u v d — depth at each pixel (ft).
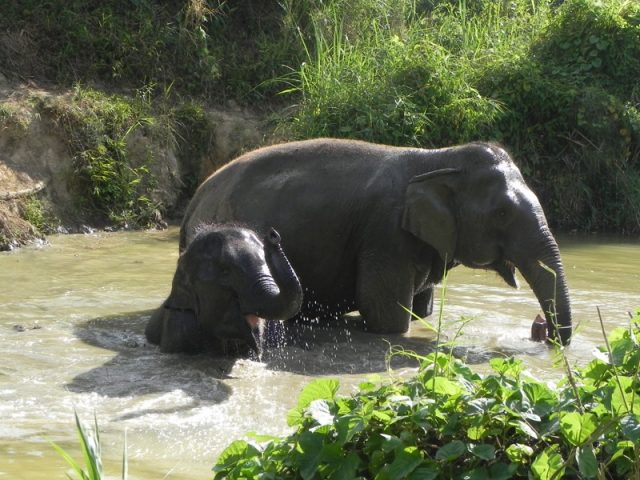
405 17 73.87
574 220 65.31
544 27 72.69
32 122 55.36
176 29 67.10
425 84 61.16
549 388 17.28
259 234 33.63
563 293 31.65
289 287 27.96
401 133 58.54
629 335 18.86
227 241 28.86
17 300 35.91
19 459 20.16
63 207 54.75
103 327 32.71
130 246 49.80
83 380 26.37
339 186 34.32
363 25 70.23
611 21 70.64
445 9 81.00
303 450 16.22
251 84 68.80
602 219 65.62
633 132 67.36
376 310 33.78
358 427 15.92
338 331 34.19
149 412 23.77
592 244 56.59
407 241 33.68
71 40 62.80
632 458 15.76
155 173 59.62
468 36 69.46
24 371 26.96
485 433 16.30
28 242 49.01
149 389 25.77
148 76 64.54
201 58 66.54
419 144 59.06
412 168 34.30
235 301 28.63
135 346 30.42
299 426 17.31
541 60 70.49
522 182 33.19
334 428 16.37
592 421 15.72
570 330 31.35
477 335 33.06
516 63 67.10
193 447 21.44
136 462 20.40
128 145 58.90
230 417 23.59
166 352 29.84
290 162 34.91
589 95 66.28
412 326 35.01
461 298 38.96
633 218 64.85
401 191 33.96
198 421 23.20
